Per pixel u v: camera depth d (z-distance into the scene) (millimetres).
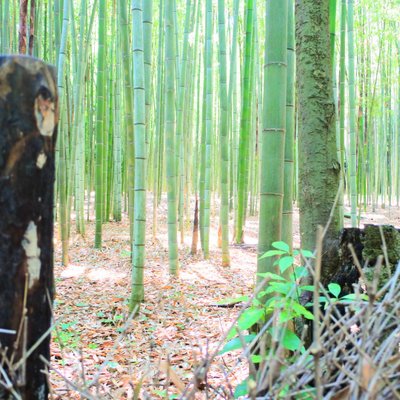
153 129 12938
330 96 2131
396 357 1044
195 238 7277
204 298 4770
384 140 14141
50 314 1298
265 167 1896
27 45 5434
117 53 9484
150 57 5922
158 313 4090
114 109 10766
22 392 1205
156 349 3180
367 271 1832
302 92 2146
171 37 5816
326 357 1091
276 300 1446
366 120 12469
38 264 1236
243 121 7609
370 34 11383
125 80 6027
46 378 1300
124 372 2709
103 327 3855
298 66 2170
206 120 7129
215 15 11016
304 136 2139
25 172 1195
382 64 12438
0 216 1186
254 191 12344
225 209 6422
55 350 3164
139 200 4375
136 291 4355
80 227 8766
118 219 10625
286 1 1887
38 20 7449
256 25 10008
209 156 6988
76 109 7375
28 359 1232
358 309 1142
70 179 7742
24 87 1186
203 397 2133
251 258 7031
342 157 5148
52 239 1302
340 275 1983
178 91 8242
